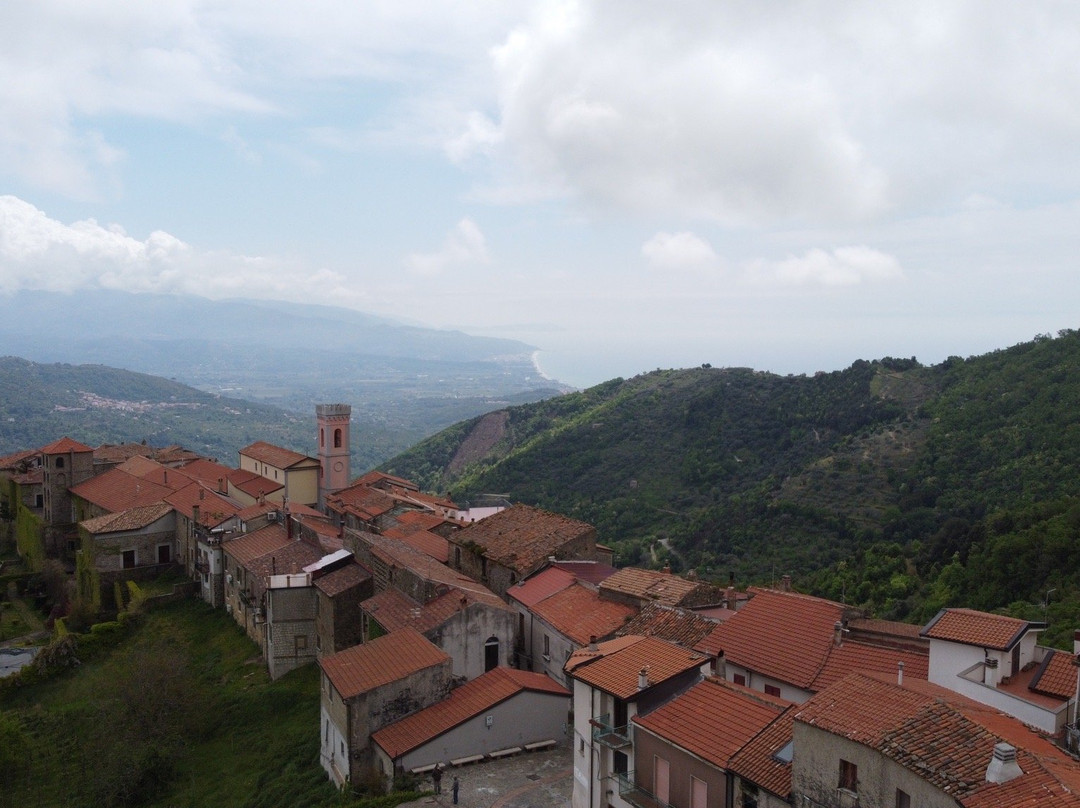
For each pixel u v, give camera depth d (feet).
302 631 214.28
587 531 221.25
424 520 278.05
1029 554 236.22
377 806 132.46
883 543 314.55
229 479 380.58
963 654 119.03
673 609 161.58
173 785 179.63
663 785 108.06
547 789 137.59
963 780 74.23
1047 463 323.78
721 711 107.86
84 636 254.06
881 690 91.71
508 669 163.32
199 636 251.60
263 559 240.32
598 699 122.72
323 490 372.38
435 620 172.35
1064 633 170.09
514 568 209.05
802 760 88.43
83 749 197.16
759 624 146.00
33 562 342.23
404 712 154.92
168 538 304.71
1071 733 100.37
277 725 193.77
